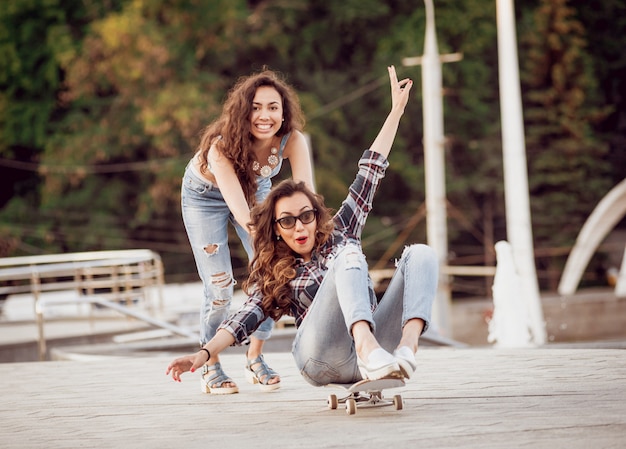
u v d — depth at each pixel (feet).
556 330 114.93
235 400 21.30
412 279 16.92
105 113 136.36
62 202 134.62
